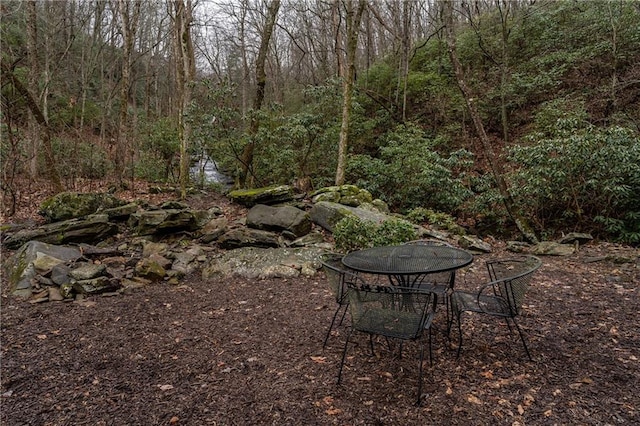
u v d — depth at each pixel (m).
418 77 13.30
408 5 13.56
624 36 9.79
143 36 19.00
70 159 10.02
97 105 17.05
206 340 3.21
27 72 11.04
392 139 11.15
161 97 23.77
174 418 2.18
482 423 2.04
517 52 12.34
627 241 6.06
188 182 10.62
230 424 2.12
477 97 11.90
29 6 9.36
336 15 13.63
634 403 2.15
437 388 2.39
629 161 5.96
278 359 2.85
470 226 8.04
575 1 11.29
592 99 9.55
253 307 3.97
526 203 7.12
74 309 3.91
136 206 6.70
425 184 8.42
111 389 2.49
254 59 19.89
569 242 6.20
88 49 16.33
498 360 2.71
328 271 3.19
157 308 3.97
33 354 2.96
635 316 3.33
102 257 5.30
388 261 2.99
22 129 9.68
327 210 6.60
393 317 2.55
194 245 5.91
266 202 7.74
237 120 9.79
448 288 3.38
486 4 16.09
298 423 2.11
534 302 3.80
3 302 4.07
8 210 6.93
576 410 2.11
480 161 10.55
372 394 2.36
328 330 3.27
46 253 4.89
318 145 10.36
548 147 6.48
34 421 2.18
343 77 10.02
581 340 2.95
